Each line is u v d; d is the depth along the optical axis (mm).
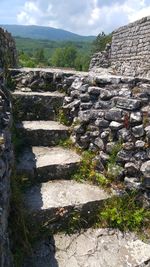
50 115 5293
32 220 3553
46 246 3447
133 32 14344
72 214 3746
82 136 4664
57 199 3828
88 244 3547
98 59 18641
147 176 3977
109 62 18391
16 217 3268
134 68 14367
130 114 4176
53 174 4262
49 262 3270
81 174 4363
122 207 3971
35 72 5723
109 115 4320
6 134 3240
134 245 3598
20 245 3242
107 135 4340
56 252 3398
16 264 3062
